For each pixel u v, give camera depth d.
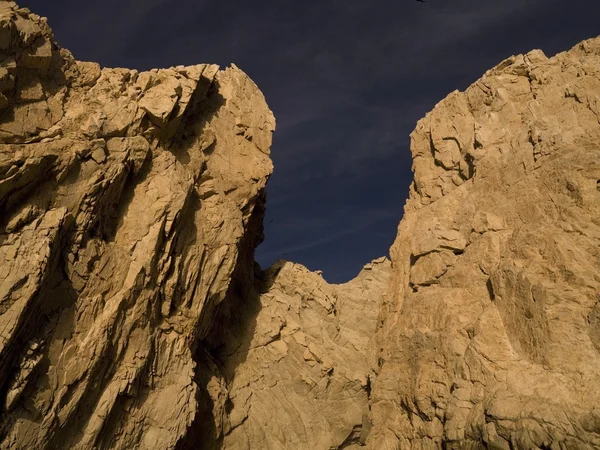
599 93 27.48
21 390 20.33
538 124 29.33
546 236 25.67
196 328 29.98
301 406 36.09
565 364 22.19
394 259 37.41
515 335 25.09
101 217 25.69
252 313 39.34
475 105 35.66
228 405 33.66
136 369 24.94
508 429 21.86
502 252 28.45
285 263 45.78
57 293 22.78
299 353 38.03
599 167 25.41
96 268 24.50
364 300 46.28
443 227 32.75
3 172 21.45
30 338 21.27
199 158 33.75
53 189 23.42
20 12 24.27
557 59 32.25
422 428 28.22
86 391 22.75
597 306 22.12
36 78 24.78
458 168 35.16
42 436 20.80
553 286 24.05
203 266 31.00
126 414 24.61
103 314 24.12
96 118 26.09
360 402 37.25
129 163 27.31
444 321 29.62
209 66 36.00
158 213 27.62
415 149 38.97
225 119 37.50
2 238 21.28
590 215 24.92
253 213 42.59
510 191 29.62
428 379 28.77
